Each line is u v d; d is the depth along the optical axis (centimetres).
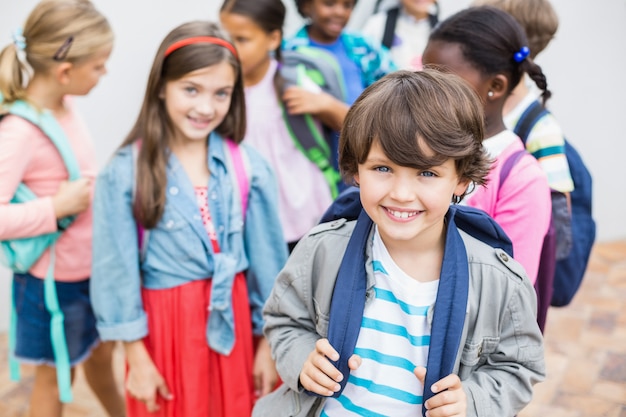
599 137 400
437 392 114
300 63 253
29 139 191
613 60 387
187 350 181
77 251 208
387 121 108
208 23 185
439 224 120
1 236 186
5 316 314
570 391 273
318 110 238
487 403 118
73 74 197
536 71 165
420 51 326
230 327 184
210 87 176
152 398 183
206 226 183
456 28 160
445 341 116
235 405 189
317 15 268
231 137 191
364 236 124
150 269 182
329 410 132
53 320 208
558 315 336
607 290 361
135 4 305
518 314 121
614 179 411
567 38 376
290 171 245
